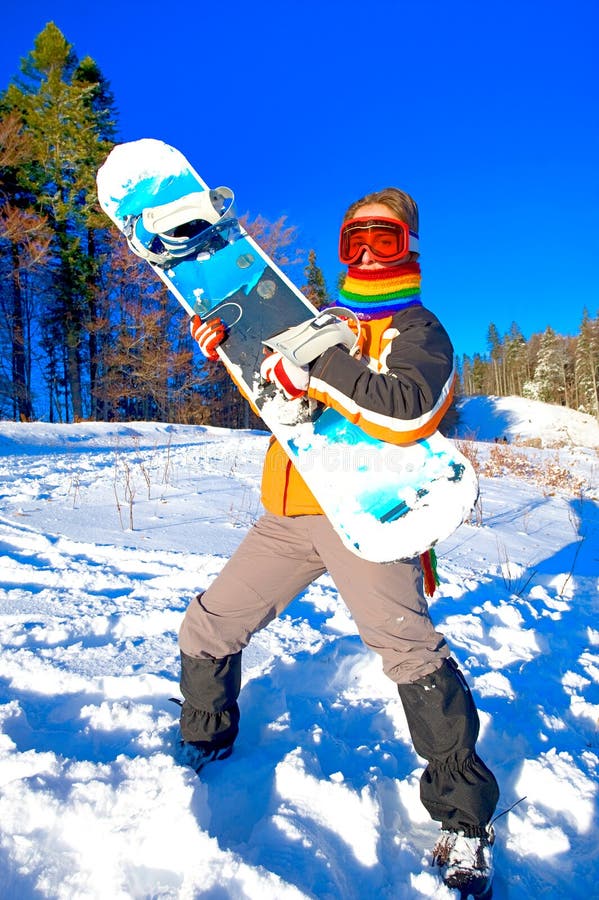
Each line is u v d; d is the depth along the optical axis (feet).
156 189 7.10
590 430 135.95
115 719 6.71
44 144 79.46
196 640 5.93
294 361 4.88
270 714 7.34
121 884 4.40
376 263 5.74
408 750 6.98
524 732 7.48
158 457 29.55
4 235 69.72
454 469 5.20
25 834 4.88
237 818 5.53
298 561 5.92
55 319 85.61
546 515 23.20
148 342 80.43
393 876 5.14
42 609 10.01
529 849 5.70
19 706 6.57
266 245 69.10
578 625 11.97
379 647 5.35
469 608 12.12
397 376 4.86
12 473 22.70
